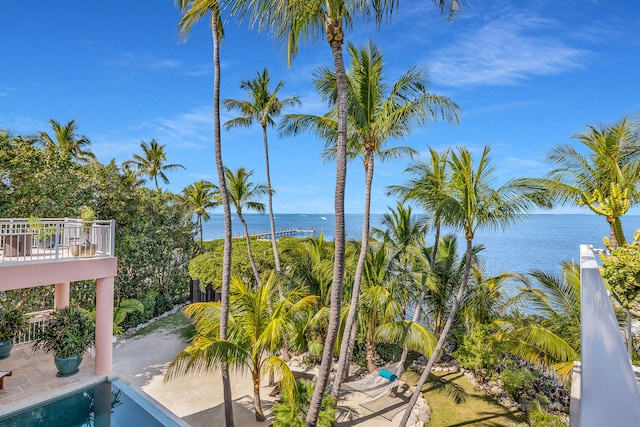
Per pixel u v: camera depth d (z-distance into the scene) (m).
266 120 16.70
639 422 0.97
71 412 9.17
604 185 10.32
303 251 15.76
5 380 10.14
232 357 8.45
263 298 9.69
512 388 11.55
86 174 17.33
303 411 8.80
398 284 12.31
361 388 10.66
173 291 21.02
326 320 13.09
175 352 14.34
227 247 9.16
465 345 12.98
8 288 8.90
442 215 9.50
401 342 10.89
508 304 12.55
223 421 9.75
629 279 4.57
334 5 6.46
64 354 10.35
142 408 9.44
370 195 9.64
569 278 10.11
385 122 9.37
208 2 7.61
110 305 10.66
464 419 10.64
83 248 11.03
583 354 1.34
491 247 57.69
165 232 20.47
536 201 9.16
